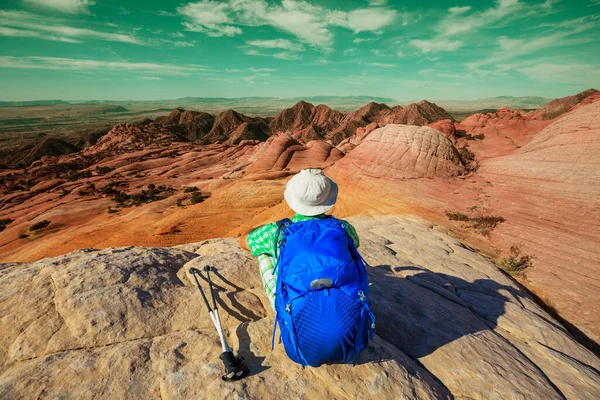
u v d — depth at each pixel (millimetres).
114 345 2791
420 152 31906
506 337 4078
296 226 2287
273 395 2311
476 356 3201
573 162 24641
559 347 4070
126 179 111812
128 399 2250
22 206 82625
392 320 3621
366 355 2762
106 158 174125
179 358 2645
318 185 2379
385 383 2512
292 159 95875
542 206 19469
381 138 35188
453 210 21906
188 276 3961
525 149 36344
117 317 3037
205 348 2775
